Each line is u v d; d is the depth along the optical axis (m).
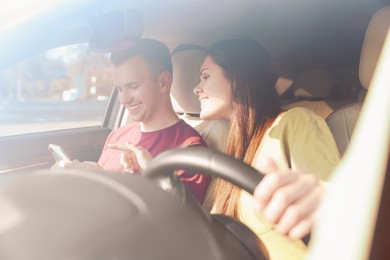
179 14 1.92
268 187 0.56
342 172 0.47
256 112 1.48
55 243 0.38
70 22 1.46
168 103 1.83
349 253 0.42
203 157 0.60
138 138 1.86
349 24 2.53
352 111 1.63
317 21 2.47
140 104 1.77
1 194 0.43
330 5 2.42
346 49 2.55
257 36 2.42
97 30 1.53
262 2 2.14
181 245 0.41
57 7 1.38
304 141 1.30
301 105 1.99
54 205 0.41
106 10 1.51
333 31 2.53
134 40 1.57
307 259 0.46
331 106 2.00
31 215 0.40
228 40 1.57
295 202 0.56
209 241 0.44
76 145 2.46
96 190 0.44
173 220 0.43
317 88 2.41
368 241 0.43
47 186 0.44
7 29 1.34
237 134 1.51
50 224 0.39
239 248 0.49
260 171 0.60
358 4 2.45
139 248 0.39
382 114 0.46
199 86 1.63
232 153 1.54
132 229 0.40
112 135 2.03
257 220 1.35
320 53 2.57
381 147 0.44
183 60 2.13
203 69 1.61
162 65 1.78
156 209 0.43
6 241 0.38
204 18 2.05
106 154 1.99
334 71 2.52
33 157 2.25
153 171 0.59
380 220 0.45
